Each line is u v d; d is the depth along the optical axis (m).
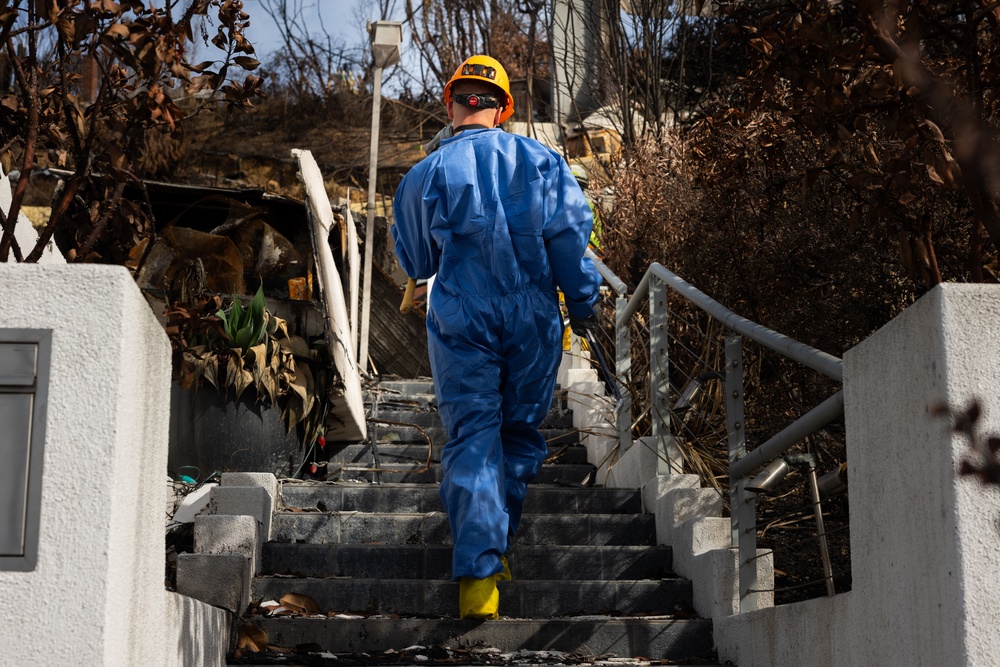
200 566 3.61
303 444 5.27
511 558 4.27
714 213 5.34
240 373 4.92
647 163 6.43
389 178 12.12
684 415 4.92
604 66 10.38
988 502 1.94
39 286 2.08
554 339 4.04
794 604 2.91
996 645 1.90
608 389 5.46
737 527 3.61
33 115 2.70
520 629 3.68
